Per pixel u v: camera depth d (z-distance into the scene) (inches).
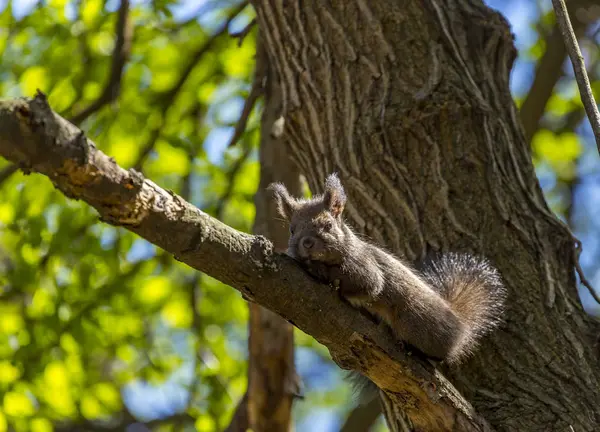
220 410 609.6
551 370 364.2
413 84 418.3
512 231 397.1
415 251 394.0
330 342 308.7
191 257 269.9
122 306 631.8
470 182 402.3
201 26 700.7
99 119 637.9
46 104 226.5
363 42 427.8
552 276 390.6
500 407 354.6
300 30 438.0
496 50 448.8
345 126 418.0
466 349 368.5
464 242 392.8
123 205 246.2
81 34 644.1
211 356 629.3
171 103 641.0
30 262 615.5
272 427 523.5
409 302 365.7
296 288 290.4
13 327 631.8
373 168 406.0
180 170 656.4
